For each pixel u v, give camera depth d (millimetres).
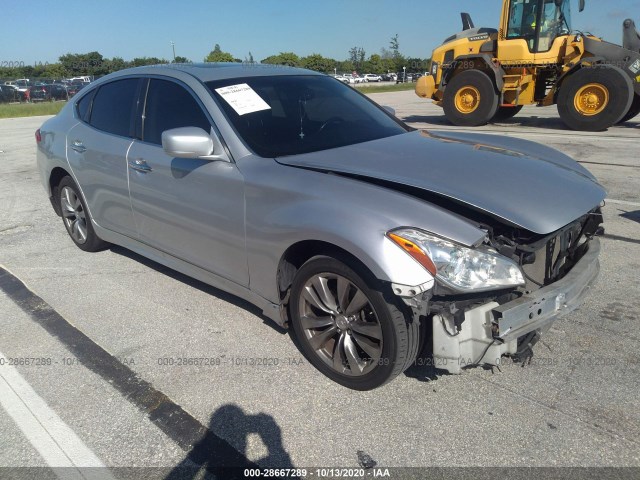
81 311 3736
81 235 4844
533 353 2945
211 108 3270
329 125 3463
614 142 9656
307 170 2818
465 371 2859
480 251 2279
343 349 2732
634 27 11242
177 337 3336
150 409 2668
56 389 2857
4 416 2664
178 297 3904
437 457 2283
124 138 3922
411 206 2428
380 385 2613
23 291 4098
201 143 2980
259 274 2982
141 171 3656
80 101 4645
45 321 3613
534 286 2748
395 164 2824
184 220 3395
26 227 5805
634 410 2508
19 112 26062
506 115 14078
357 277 2494
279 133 3240
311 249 2795
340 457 2311
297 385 2811
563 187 2736
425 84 13891
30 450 2424
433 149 3131
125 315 3652
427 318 2648
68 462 2342
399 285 2273
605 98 10945
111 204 4121
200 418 2590
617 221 5145
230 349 3176
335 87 4012
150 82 3828
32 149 12047
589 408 2533
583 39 11445
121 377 2941
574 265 2715
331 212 2531
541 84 12531
